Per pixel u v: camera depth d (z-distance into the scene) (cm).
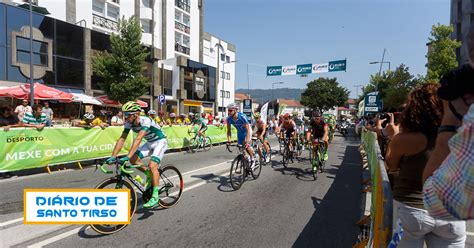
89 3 2527
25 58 1697
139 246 348
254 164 704
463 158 111
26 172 776
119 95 1814
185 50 3884
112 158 405
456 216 118
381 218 216
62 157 805
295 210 488
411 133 211
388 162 230
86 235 375
